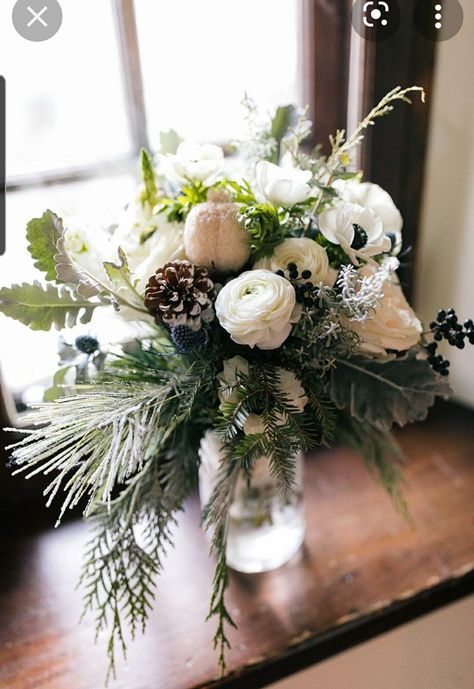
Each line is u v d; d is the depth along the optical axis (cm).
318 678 78
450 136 87
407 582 80
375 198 65
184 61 89
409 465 97
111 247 59
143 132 90
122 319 64
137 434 53
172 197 67
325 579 81
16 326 85
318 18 87
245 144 67
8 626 76
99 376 63
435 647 85
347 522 89
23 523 90
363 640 77
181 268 55
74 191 89
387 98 59
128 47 85
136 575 64
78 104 85
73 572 83
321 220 57
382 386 63
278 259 57
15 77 80
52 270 59
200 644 74
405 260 92
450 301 97
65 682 70
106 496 53
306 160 64
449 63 83
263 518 77
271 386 57
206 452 73
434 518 88
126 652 73
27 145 84
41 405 57
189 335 55
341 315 56
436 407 108
